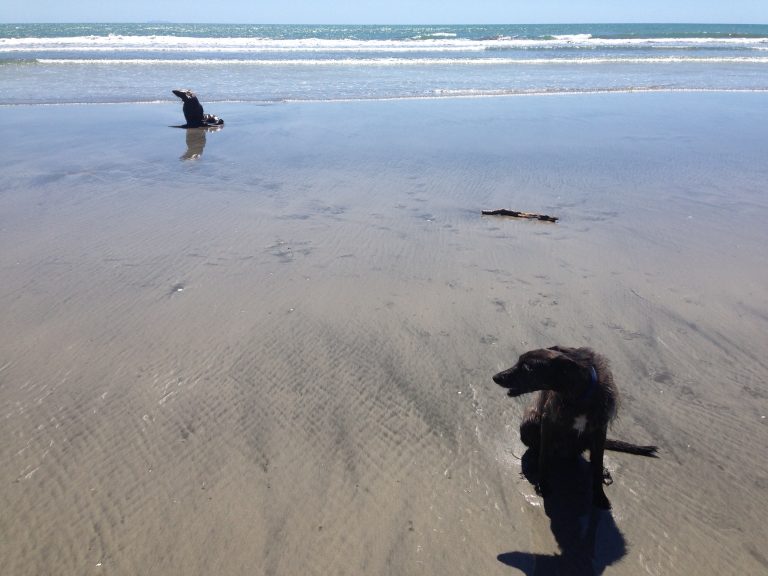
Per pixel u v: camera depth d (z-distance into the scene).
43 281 3.40
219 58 16.39
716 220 4.50
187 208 4.63
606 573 1.76
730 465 2.16
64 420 2.33
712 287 3.45
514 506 1.99
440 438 2.28
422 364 2.71
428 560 1.79
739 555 1.82
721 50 21.91
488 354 2.79
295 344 2.85
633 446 2.20
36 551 1.80
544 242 4.05
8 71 12.56
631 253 3.90
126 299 3.23
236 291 3.33
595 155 6.39
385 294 3.32
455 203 4.85
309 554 1.80
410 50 20.80
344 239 4.06
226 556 1.79
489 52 19.98
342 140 7.00
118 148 6.53
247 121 8.08
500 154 6.40
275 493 2.02
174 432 2.28
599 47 23.20
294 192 5.06
